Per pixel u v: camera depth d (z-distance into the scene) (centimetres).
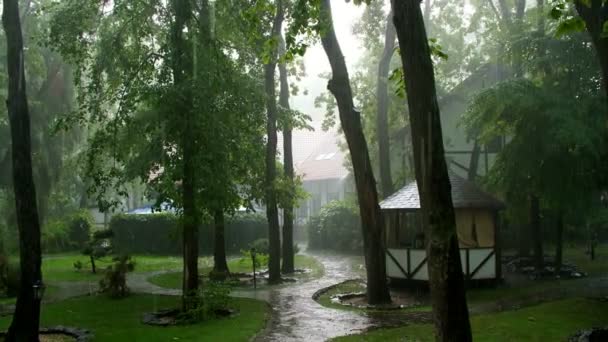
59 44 1459
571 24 687
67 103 2480
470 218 1684
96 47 1402
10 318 1328
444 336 665
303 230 3728
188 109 1181
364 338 1023
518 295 1507
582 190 1703
